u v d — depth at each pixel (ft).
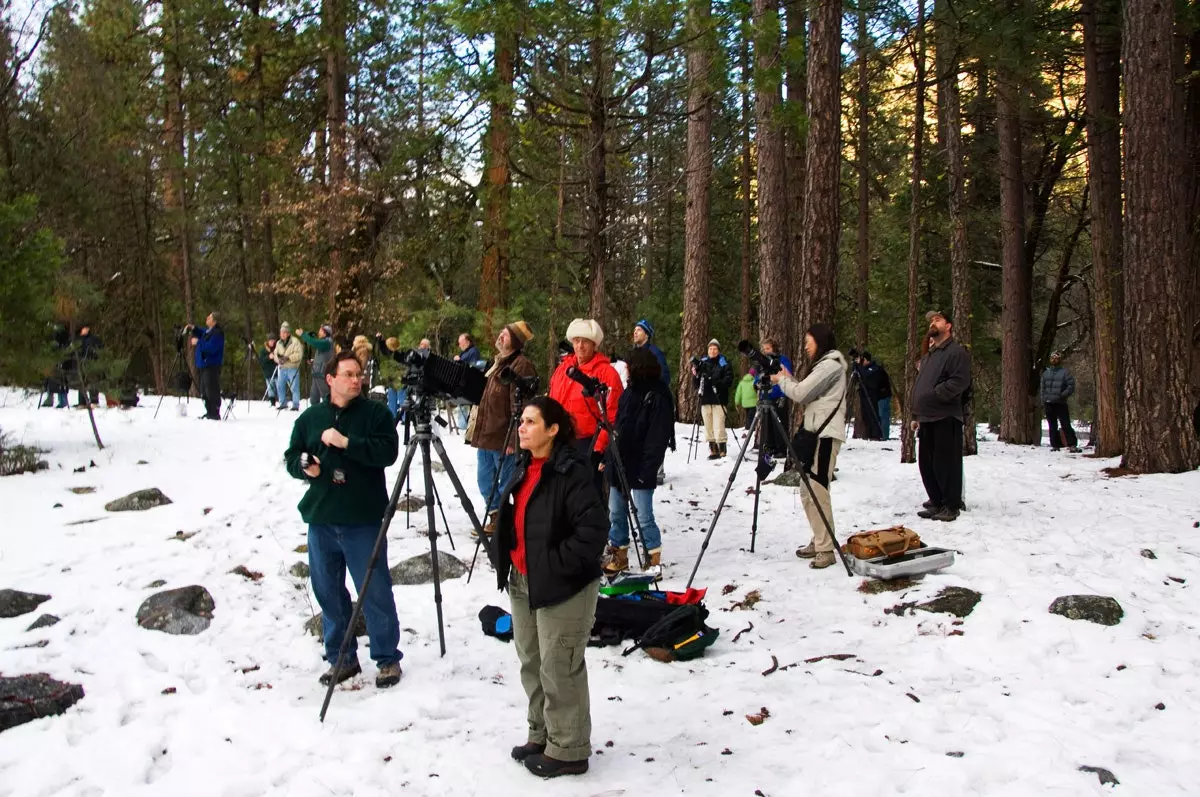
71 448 38.60
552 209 55.21
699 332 59.52
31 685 15.53
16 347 33.71
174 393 89.92
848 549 22.71
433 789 12.62
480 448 24.88
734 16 34.17
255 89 78.02
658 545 23.53
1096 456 43.73
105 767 13.32
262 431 46.11
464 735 14.33
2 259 32.50
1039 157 71.82
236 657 17.71
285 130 77.61
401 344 54.44
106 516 27.89
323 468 15.60
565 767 12.82
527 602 13.26
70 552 23.95
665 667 17.11
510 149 55.11
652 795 12.29
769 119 45.78
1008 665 16.46
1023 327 60.13
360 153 72.95
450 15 33.19
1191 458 35.55
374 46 72.95
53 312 34.94
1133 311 36.06
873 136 75.56
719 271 97.91
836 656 17.38
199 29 75.87
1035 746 13.21
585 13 32.91
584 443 21.95
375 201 71.82
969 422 45.68
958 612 19.06
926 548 22.44
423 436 16.51
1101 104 49.21
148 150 80.89
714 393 41.42
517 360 24.61
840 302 91.91
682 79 38.14
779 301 47.47
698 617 18.19
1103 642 17.19
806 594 21.35
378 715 14.99
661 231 96.37
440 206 70.49
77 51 73.36
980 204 73.15
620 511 23.24
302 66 75.05
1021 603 19.25
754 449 42.93
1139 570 21.58
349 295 71.36
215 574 22.35
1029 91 46.52
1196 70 44.45
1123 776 12.35
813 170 37.27
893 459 41.68
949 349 27.68
